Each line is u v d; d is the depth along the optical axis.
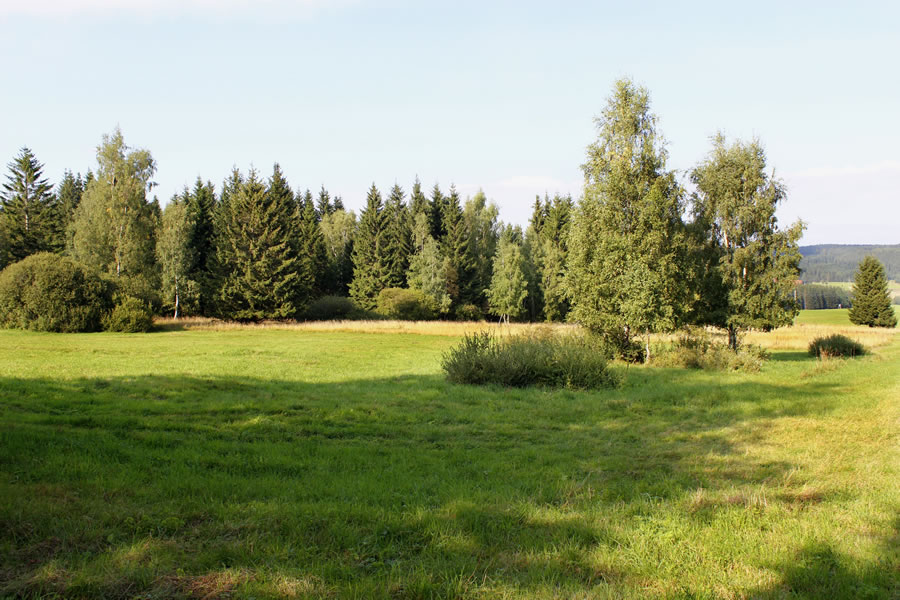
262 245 58.19
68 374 17.42
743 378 21.25
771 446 10.12
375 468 8.15
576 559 4.96
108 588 4.18
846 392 17.14
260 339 38.91
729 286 30.06
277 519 5.70
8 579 4.26
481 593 4.29
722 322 30.17
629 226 27.62
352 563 4.79
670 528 5.66
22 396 12.82
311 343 36.22
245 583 4.29
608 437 11.00
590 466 8.62
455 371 18.36
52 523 5.29
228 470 7.75
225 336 41.00
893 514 6.22
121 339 35.66
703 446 10.16
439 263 71.88
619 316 26.70
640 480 7.74
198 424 10.80
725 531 5.59
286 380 18.06
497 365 17.94
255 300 57.22
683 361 25.75
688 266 27.86
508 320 70.56
